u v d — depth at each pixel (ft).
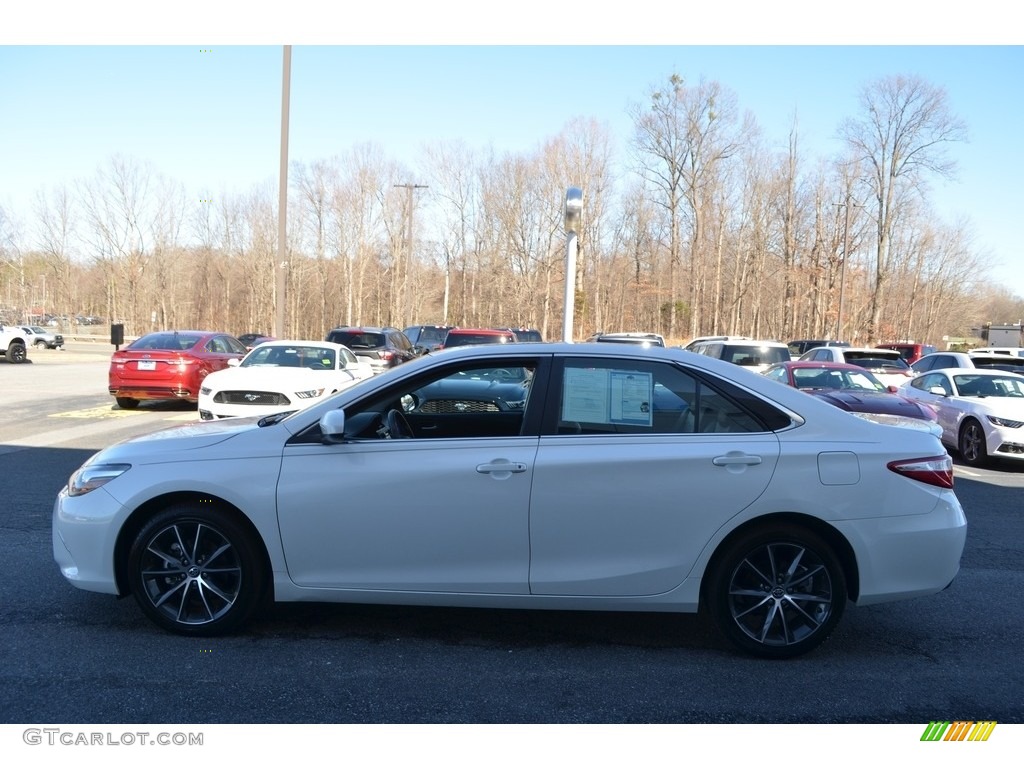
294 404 32.73
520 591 12.47
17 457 29.40
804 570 12.57
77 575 12.95
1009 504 26.40
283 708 10.82
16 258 226.79
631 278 196.85
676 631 14.02
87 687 11.25
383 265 209.15
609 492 12.22
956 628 14.53
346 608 14.84
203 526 12.79
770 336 192.03
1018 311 312.71
